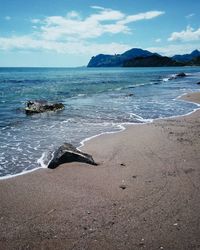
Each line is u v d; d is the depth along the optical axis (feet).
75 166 31.65
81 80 206.18
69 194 25.11
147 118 62.39
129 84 163.22
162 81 189.88
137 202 23.43
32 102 73.72
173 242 18.26
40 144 41.65
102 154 35.99
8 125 54.65
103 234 19.17
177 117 62.95
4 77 254.68
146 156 34.96
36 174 29.91
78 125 55.01
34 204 23.44
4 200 24.18
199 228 19.66
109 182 27.48
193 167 30.99
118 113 68.39
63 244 18.24
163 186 26.35
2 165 32.81
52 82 181.88
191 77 235.20
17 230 19.83
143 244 18.10
